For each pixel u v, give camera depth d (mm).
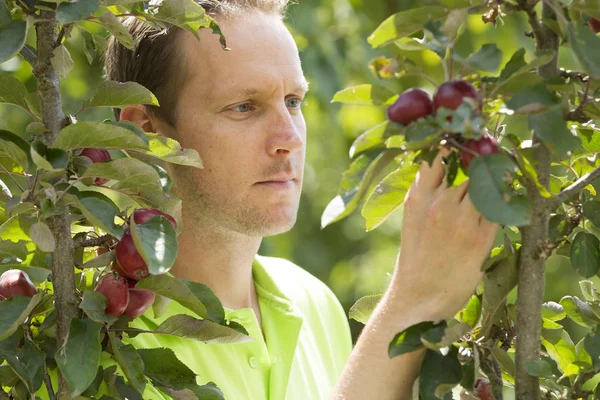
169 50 2947
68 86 6730
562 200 2145
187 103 2928
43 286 2686
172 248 2264
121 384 2428
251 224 2928
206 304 2523
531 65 1968
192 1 2445
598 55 1943
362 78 7922
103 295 2320
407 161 2242
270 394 3037
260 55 2873
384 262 9266
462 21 2039
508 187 1945
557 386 2182
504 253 2193
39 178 2254
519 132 7648
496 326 2373
